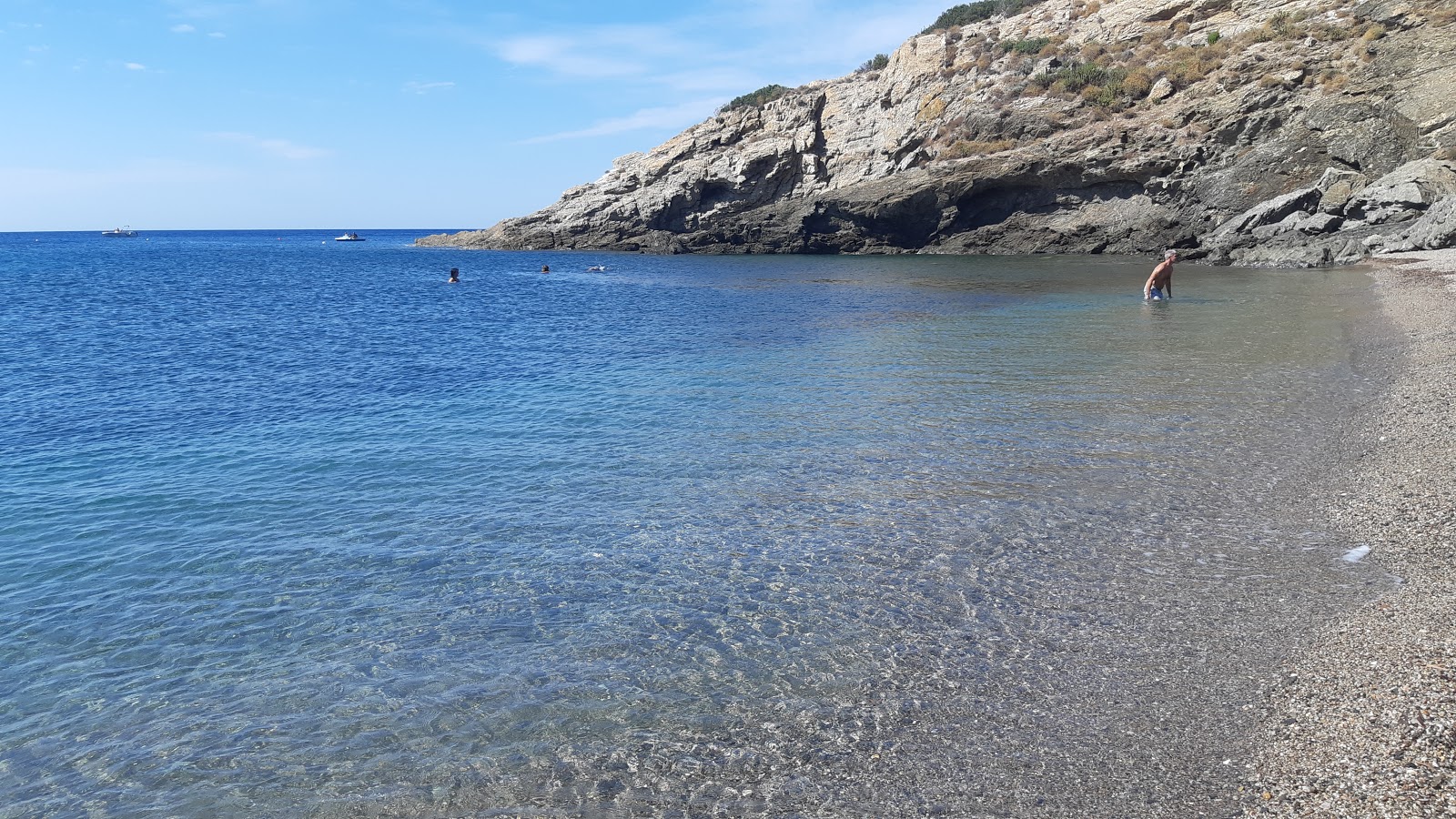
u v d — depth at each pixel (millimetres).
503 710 6234
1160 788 5105
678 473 11867
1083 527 9391
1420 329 21047
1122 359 19828
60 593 8352
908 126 74250
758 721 6020
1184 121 58562
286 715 6242
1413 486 9938
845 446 13008
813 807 5102
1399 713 5441
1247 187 54688
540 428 14883
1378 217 46906
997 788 5199
